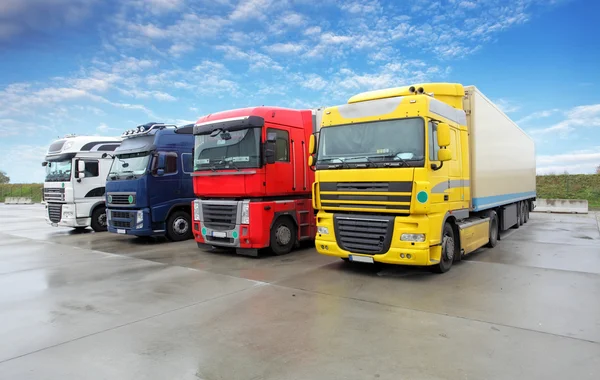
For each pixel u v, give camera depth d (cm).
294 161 1028
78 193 1465
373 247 716
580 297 606
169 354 427
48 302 627
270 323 514
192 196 1277
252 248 941
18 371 394
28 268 885
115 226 1242
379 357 410
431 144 696
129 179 1193
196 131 1015
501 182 1126
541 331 474
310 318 530
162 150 1198
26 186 4700
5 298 651
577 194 2848
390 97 766
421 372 377
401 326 496
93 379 376
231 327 503
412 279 729
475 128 901
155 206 1188
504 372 376
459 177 830
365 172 719
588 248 1030
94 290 694
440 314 538
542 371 377
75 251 1107
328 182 770
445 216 748
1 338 481
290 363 400
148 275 799
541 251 993
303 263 892
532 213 2181
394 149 698
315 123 1110
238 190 943
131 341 465
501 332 472
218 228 984
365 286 686
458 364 392
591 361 396
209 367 395
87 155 1481
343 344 444
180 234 1265
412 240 682
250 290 672
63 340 472
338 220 757
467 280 715
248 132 940
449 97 856
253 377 373
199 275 790
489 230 1013
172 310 575
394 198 688
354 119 751
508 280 712
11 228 1712
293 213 1016
